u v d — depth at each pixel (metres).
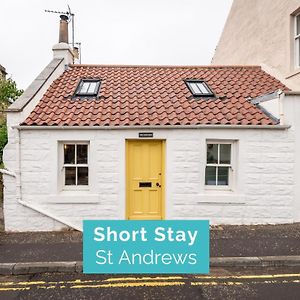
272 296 4.46
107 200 7.52
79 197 7.46
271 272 5.27
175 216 7.55
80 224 7.52
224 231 7.14
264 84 10.05
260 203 7.62
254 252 5.86
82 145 7.70
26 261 5.52
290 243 6.34
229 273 5.23
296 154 7.60
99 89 9.48
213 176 7.86
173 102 8.64
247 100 8.85
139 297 4.47
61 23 11.51
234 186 7.71
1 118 13.27
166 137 7.48
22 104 7.59
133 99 8.84
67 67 11.05
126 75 10.78
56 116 7.81
